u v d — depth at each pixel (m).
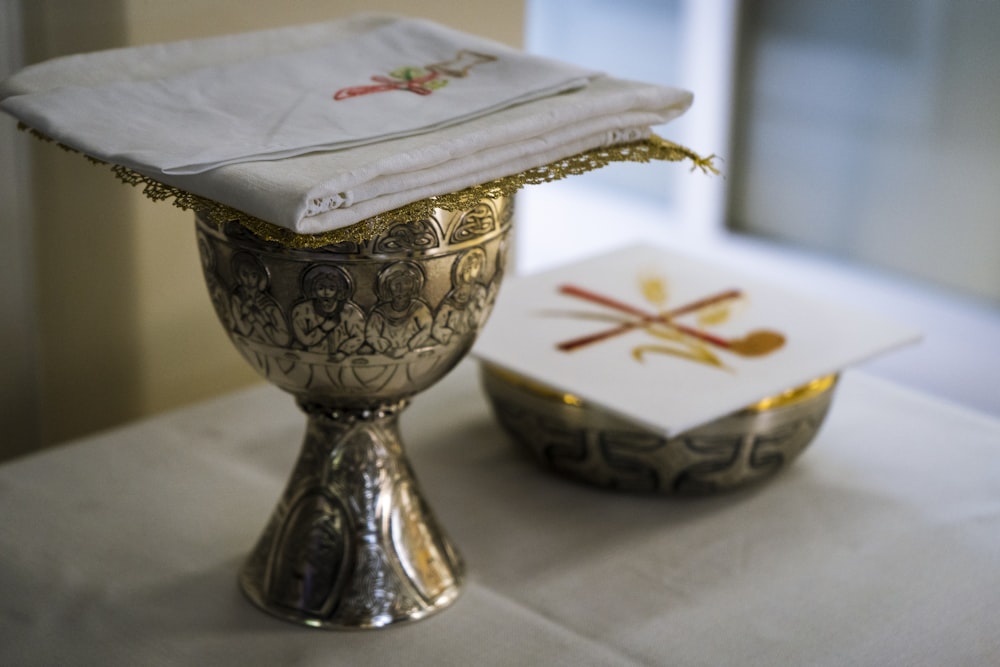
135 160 0.65
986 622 0.76
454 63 0.76
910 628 0.75
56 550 0.80
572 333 0.87
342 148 0.66
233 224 0.68
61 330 0.96
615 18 2.30
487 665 0.72
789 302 0.92
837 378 0.85
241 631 0.74
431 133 0.68
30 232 0.93
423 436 0.91
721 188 2.29
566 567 0.79
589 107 0.70
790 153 2.17
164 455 0.89
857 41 2.01
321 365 0.70
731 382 0.82
